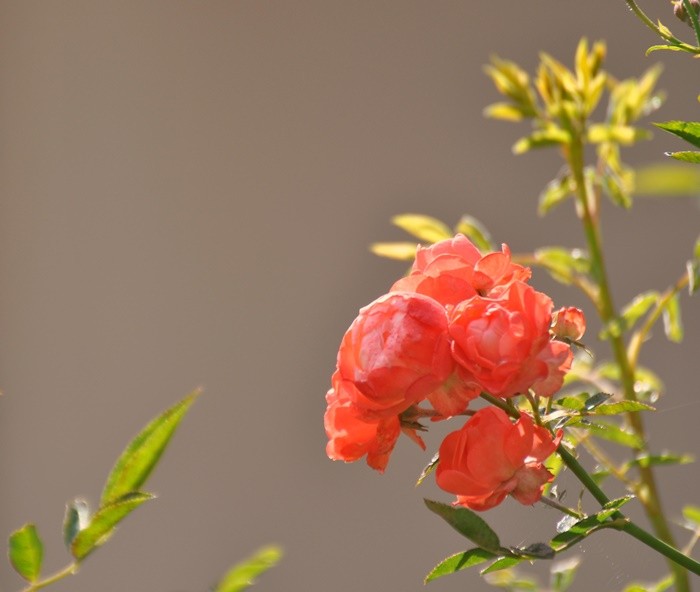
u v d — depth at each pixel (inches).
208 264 265.3
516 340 60.2
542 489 69.7
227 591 74.1
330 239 256.5
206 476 260.8
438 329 61.3
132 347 269.1
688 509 111.7
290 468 255.9
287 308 258.5
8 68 276.1
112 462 268.1
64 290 273.1
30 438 273.0
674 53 210.5
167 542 260.5
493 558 65.1
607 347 213.8
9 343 274.7
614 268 220.1
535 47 234.5
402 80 251.3
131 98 271.3
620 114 132.0
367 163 253.9
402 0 252.4
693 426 211.6
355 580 244.8
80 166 273.4
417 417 65.8
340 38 257.8
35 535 63.4
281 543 253.9
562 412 68.2
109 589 262.5
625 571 172.2
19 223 275.4
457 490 64.0
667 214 218.1
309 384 257.0
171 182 268.7
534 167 236.8
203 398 263.0
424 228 128.6
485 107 242.4
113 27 273.0
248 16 265.3
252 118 263.6
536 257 131.1
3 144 276.1
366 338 62.1
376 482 244.7
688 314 215.2
